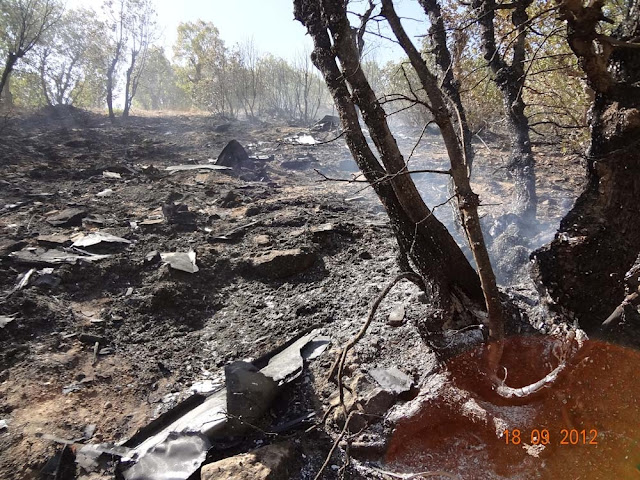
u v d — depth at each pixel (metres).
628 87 3.22
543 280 3.46
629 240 3.28
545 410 3.23
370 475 3.29
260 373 3.94
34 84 19.69
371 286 5.51
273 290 5.86
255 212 8.17
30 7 15.59
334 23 3.38
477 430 3.38
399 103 14.74
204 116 21.12
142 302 5.45
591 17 3.02
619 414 3.11
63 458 3.39
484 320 3.43
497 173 11.04
